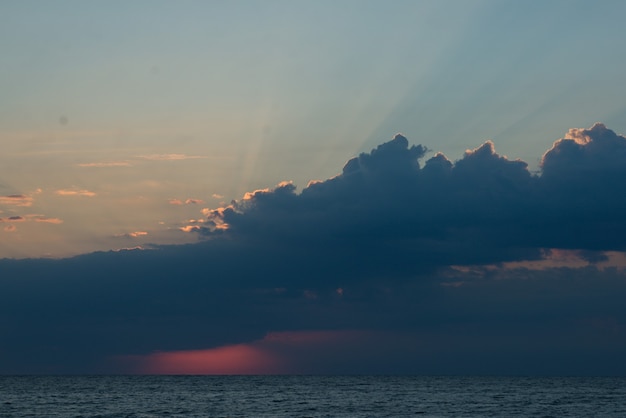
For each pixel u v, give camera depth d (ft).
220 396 578.66
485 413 386.32
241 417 362.74
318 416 367.86
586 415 373.61
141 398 544.21
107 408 429.38
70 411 404.16
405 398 544.62
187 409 421.18
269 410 411.54
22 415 375.45
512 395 598.75
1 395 588.09
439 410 410.11
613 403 478.59
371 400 515.09
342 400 516.73
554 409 418.51
